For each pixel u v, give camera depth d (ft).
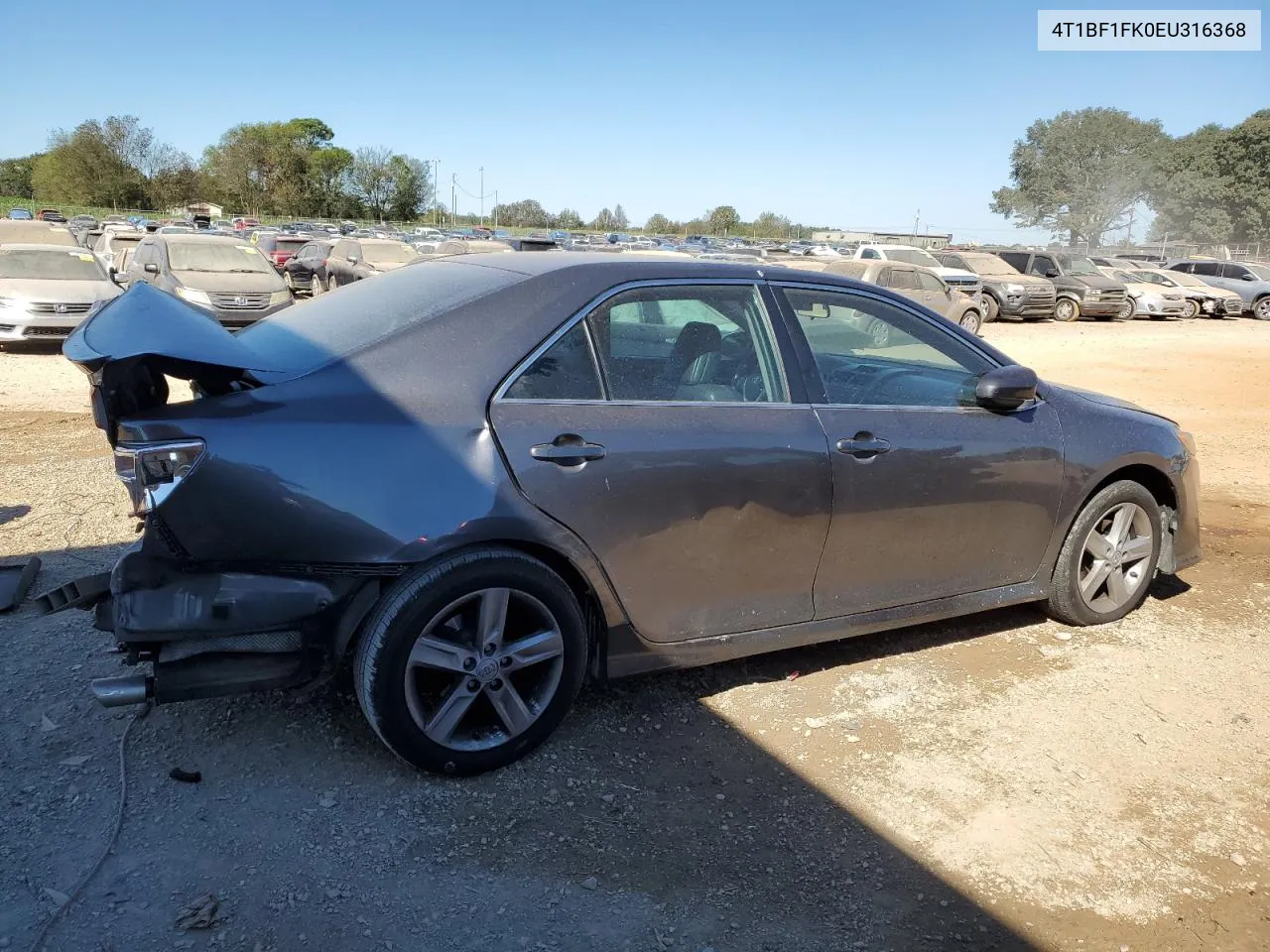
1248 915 8.89
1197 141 245.86
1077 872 9.39
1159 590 17.12
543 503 10.00
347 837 9.27
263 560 9.25
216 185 315.37
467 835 9.41
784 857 9.40
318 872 8.78
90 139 282.56
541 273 10.96
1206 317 99.96
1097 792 10.70
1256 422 35.78
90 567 15.34
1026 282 86.43
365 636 9.66
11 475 20.90
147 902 8.28
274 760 10.41
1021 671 13.53
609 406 10.62
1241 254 219.20
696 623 11.36
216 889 8.49
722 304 11.68
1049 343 67.31
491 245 75.15
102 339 9.13
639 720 11.73
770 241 223.30
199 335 9.55
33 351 43.52
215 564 9.21
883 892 8.99
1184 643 14.75
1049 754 11.43
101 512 18.35
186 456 8.93
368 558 9.37
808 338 12.10
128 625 9.05
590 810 9.92
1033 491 13.46
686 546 10.94
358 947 7.94
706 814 9.98
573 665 10.64
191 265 52.70
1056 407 13.99
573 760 10.80
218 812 9.51
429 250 81.25
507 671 10.21
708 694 12.47
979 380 13.12
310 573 9.39
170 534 9.06
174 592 9.18
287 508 9.12
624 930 8.32
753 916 8.57
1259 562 18.89
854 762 11.08
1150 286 97.25
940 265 85.30
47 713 11.07
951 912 8.77
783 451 11.32
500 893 8.65
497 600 10.00
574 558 10.28
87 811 9.41
